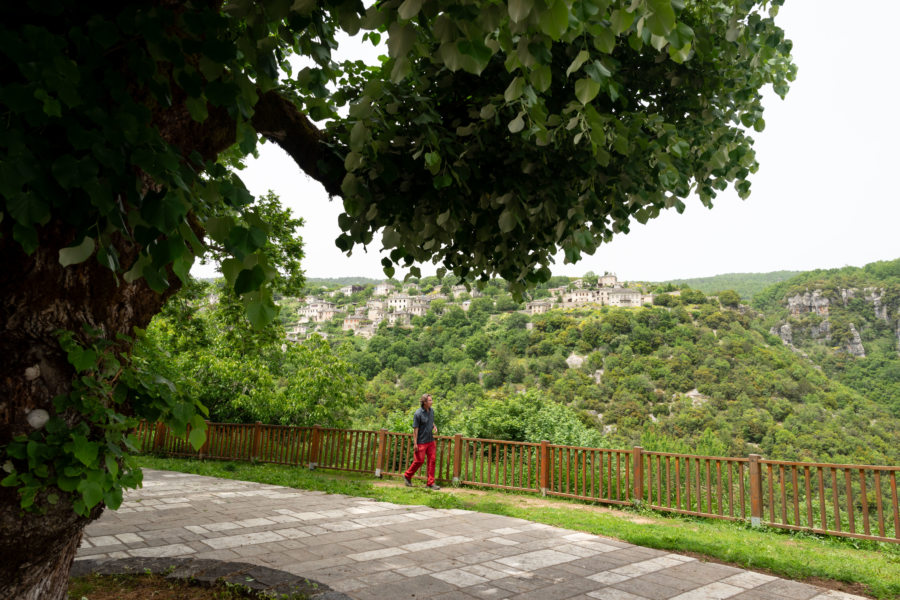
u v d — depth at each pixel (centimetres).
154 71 157
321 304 18800
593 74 179
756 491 664
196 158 167
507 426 1130
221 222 161
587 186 339
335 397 1645
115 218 143
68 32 154
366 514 668
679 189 358
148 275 160
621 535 576
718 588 406
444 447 973
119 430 188
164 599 334
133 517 599
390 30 163
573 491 862
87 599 326
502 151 328
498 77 299
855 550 572
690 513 713
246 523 591
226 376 1501
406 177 322
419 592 380
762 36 322
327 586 378
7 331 177
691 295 14938
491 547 518
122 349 208
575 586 403
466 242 390
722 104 365
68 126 138
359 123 262
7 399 174
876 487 584
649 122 316
